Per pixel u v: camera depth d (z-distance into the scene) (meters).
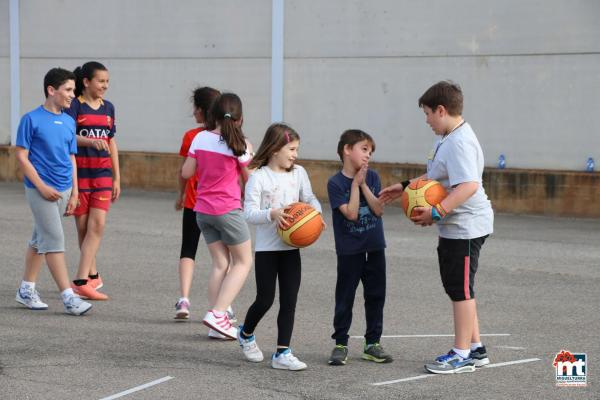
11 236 16.50
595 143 19.75
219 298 9.39
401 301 11.44
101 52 26.02
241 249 9.48
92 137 11.53
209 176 9.42
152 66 25.30
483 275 13.20
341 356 8.53
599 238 16.83
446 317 10.58
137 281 12.65
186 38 24.72
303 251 15.16
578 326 10.16
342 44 22.52
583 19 19.66
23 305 11.05
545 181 19.75
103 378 8.08
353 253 8.46
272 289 8.47
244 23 23.86
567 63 19.89
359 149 8.38
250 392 7.68
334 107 22.75
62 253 10.62
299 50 23.11
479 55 20.84
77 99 11.53
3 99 27.66
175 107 25.06
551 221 19.12
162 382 7.96
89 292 11.41
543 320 10.45
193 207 10.48
